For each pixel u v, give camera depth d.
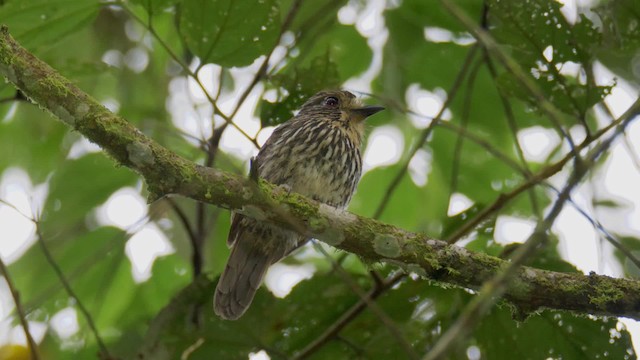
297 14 11.84
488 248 10.27
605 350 9.58
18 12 9.12
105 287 11.54
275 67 10.25
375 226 8.20
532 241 6.11
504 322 9.76
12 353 9.87
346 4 11.82
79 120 7.77
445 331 10.05
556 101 9.16
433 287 10.12
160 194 7.91
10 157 12.21
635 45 9.23
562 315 9.60
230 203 8.00
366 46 12.09
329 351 10.30
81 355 11.13
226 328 10.09
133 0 9.19
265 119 10.17
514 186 12.34
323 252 8.84
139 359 9.95
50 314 11.26
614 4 9.20
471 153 12.47
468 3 11.57
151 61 12.54
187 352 10.03
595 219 8.45
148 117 12.24
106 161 11.67
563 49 9.12
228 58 9.27
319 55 11.41
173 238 11.91
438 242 8.20
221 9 8.99
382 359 10.17
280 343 10.30
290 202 8.16
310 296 10.23
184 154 11.99
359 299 10.23
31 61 7.86
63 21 9.37
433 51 12.01
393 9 11.91
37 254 11.31
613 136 6.88
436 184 12.62
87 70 10.20
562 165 9.07
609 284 7.91
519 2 9.02
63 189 11.62
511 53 10.15
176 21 9.38
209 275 10.31
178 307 10.07
